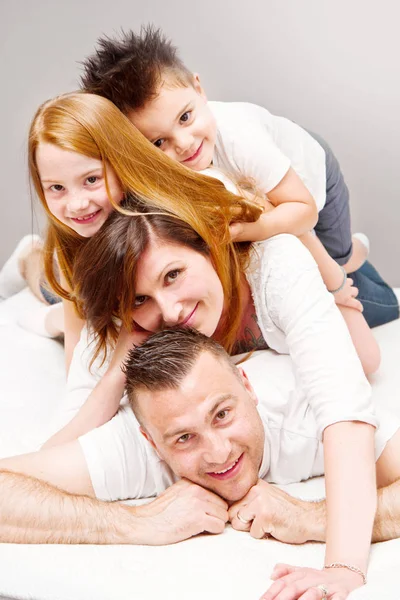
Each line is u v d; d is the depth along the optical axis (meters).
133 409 1.42
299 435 1.55
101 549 1.37
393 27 2.95
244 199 1.66
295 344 1.54
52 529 1.39
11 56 3.19
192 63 3.09
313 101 3.07
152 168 1.63
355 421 1.40
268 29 3.02
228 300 1.63
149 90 1.76
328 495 1.35
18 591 1.28
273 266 1.64
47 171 1.62
